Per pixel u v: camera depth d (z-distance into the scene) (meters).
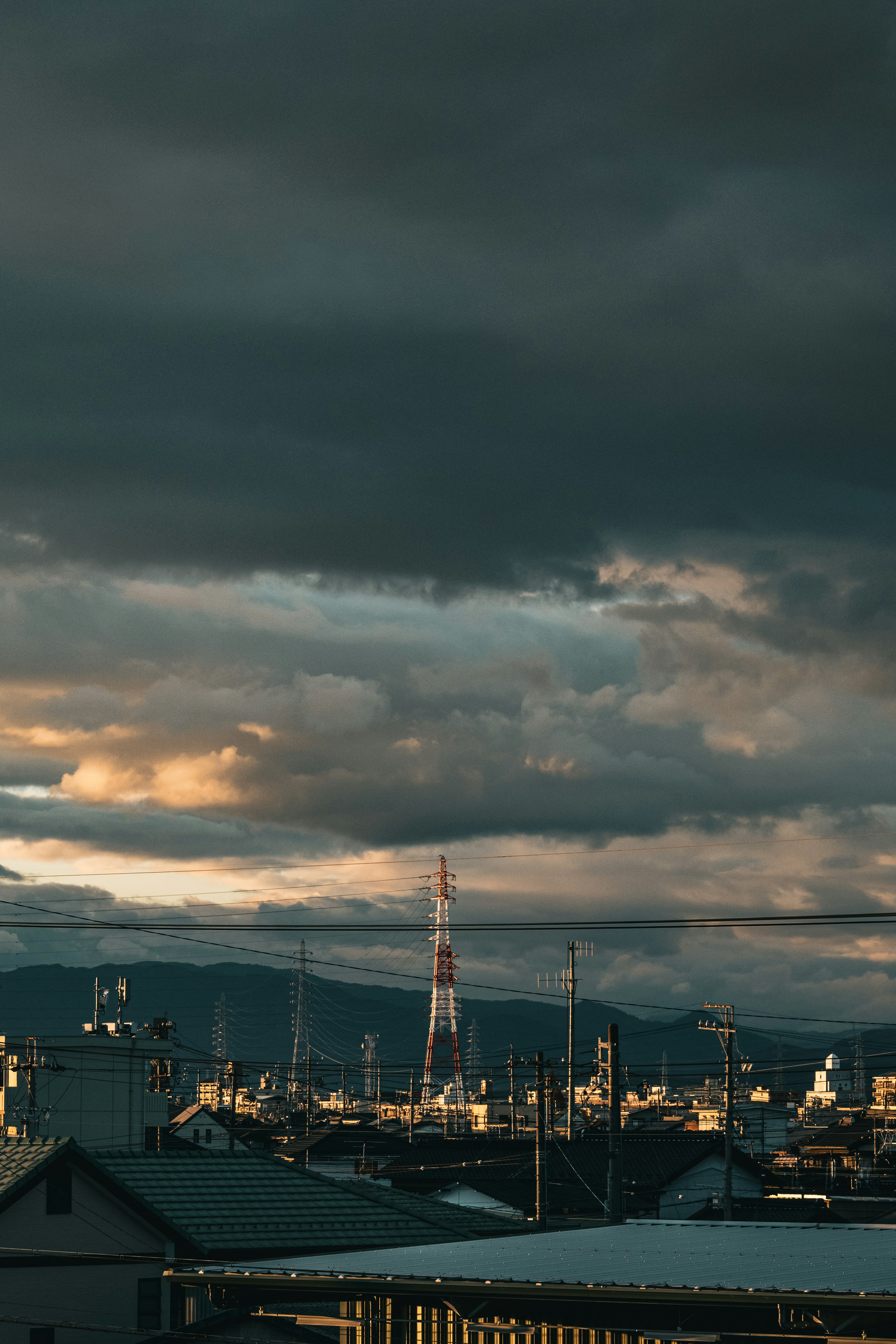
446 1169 78.88
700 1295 20.55
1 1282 35.41
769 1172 79.31
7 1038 66.19
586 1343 23.19
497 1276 22.94
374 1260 25.88
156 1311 37.12
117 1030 71.75
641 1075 65.56
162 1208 38.75
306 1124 107.19
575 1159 77.44
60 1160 36.69
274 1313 27.25
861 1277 21.59
